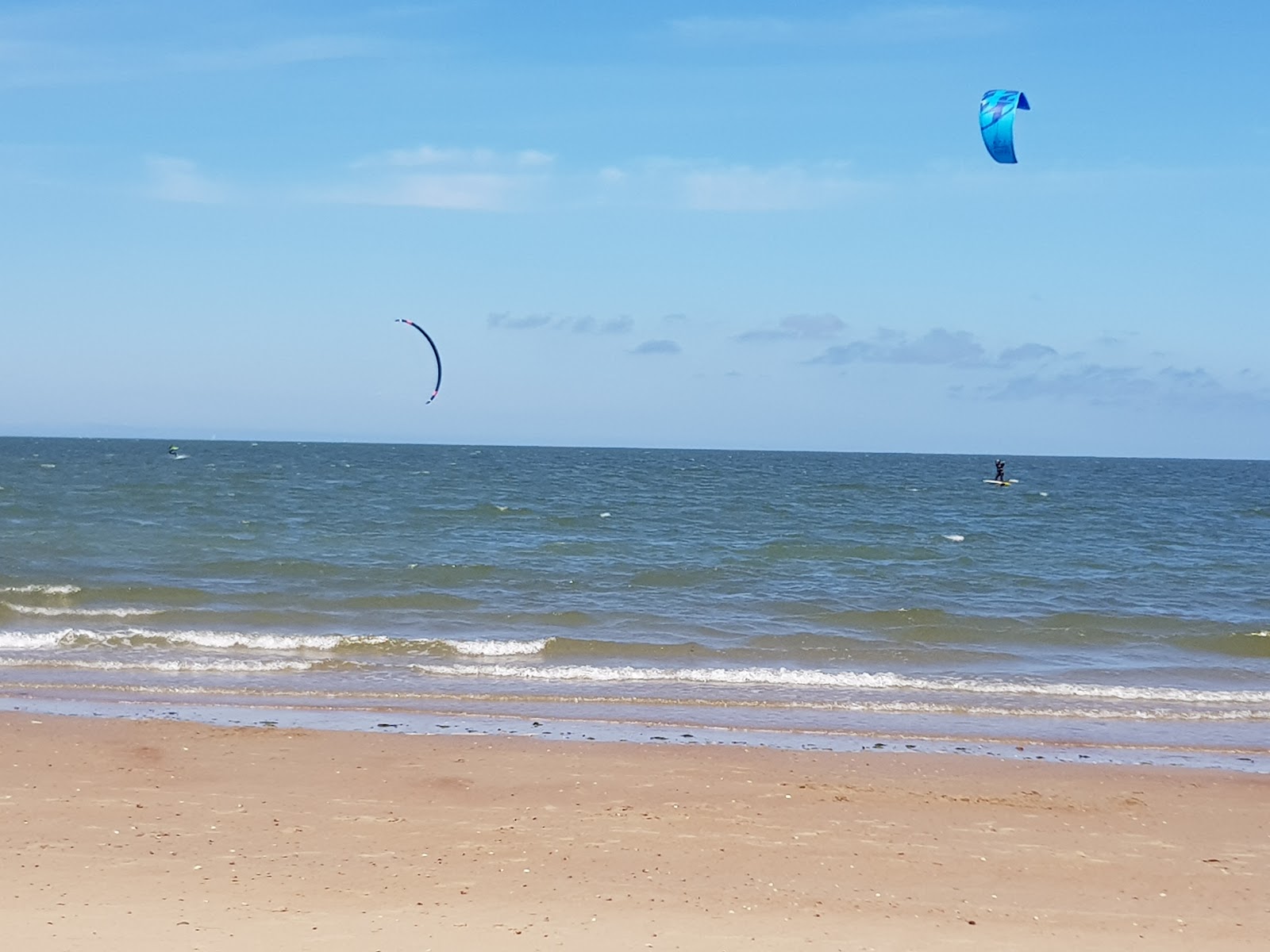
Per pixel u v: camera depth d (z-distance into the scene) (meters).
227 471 96.19
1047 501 76.44
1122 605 28.97
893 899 9.96
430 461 143.00
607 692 18.36
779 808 12.39
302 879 9.92
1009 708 18.00
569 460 160.25
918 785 13.42
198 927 8.72
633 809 12.20
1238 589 32.72
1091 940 9.19
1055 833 11.88
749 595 29.05
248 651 20.78
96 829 11.05
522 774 13.38
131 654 20.16
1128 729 16.83
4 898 9.20
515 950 8.50
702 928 9.10
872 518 56.75
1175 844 11.64
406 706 16.92
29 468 96.38
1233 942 9.22
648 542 41.75
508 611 25.77
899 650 22.28
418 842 11.02
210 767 13.24
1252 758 15.23
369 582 29.84
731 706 17.62
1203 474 153.75
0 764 13.05
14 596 25.70
